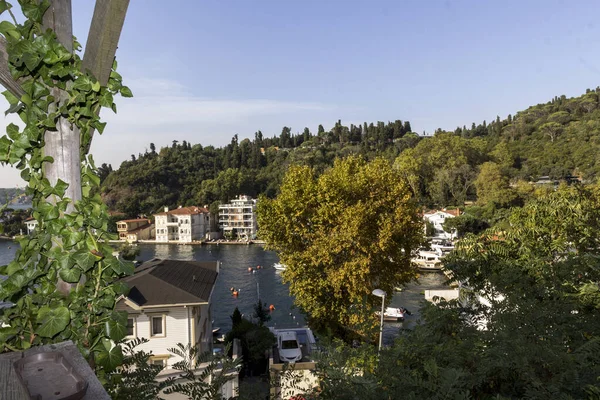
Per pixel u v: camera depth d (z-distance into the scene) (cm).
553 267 552
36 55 204
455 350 361
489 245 697
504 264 620
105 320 227
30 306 217
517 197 7300
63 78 218
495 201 6938
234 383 746
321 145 15638
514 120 15575
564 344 387
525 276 534
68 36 220
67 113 219
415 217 1861
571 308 431
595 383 281
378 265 1762
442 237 7056
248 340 2136
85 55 221
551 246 686
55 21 215
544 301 442
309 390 347
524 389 316
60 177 220
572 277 527
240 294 4203
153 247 8194
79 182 226
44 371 150
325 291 1797
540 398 276
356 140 16962
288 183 1889
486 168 7731
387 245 1688
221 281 4775
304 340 2488
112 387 230
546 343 347
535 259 609
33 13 208
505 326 364
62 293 224
